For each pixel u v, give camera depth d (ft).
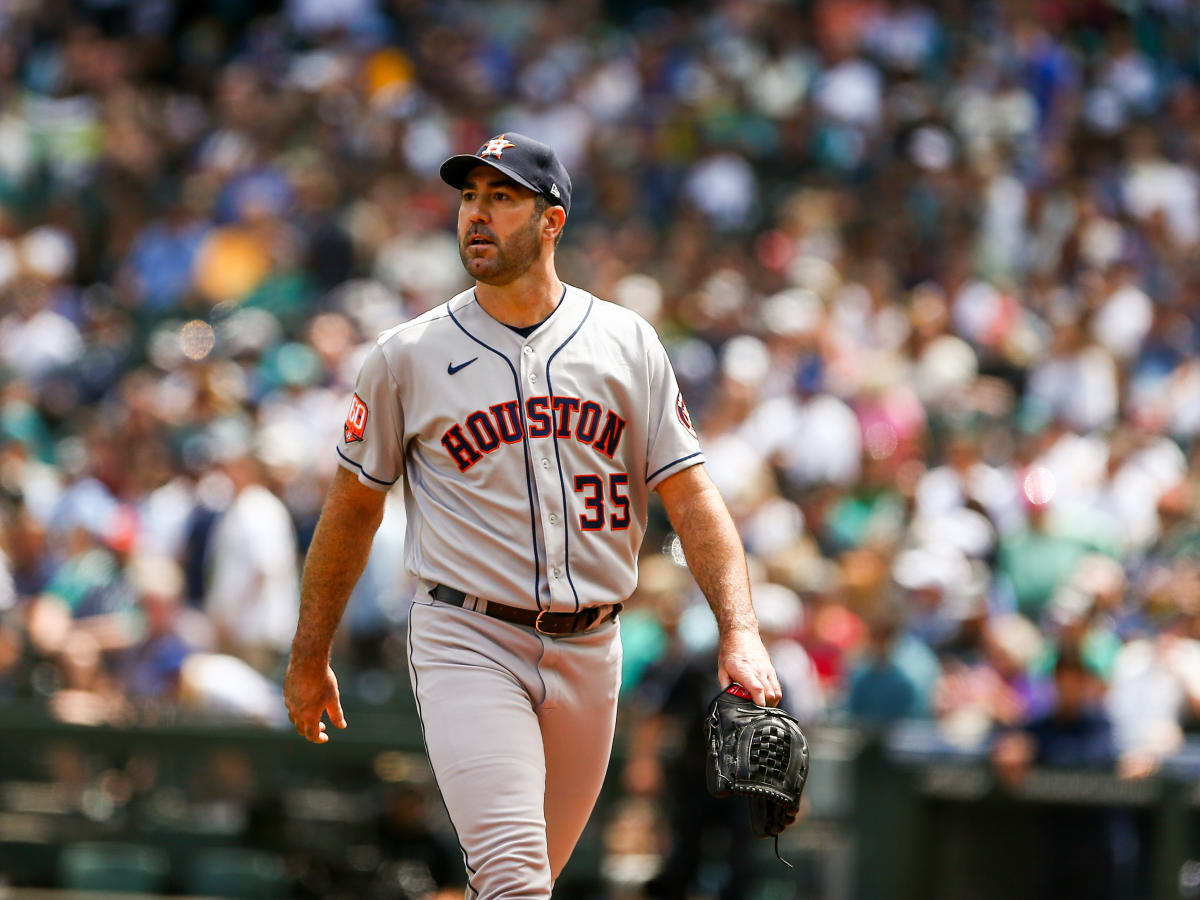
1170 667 95.76
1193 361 137.80
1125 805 89.25
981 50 192.95
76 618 112.57
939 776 91.25
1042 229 165.27
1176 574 106.11
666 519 113.70
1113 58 195.11
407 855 95.66
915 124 183.52
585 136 189.57
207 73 220.02
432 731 44.14
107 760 100.73
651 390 45.52
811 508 118.93
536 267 44.60
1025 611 109.60
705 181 178.40
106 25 229.25
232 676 103.19
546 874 42.96
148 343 163.73
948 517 114.32
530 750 43.78
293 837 97.60
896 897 90.58
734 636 43.57
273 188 182.91
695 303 147.02
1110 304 144.97
